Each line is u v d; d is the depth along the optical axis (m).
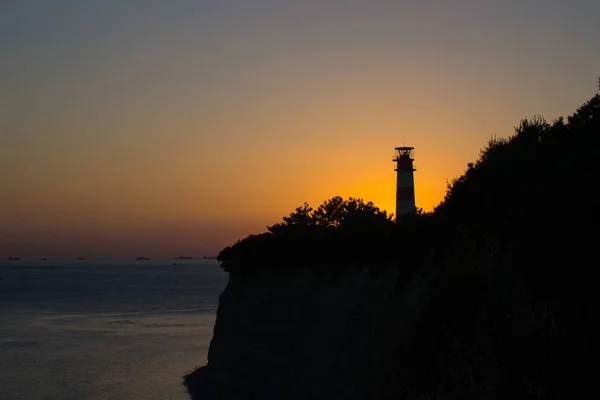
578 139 30.12
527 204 27.58
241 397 46.78
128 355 68.56
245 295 54.91
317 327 42.34
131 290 187.00
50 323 99.88
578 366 20.48
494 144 35.84
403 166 63.56
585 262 22.75
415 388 26.62
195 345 75.62
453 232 32.62
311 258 47.22
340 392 35.72
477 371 23.50
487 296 25.62
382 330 34.47
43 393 50.94
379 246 39.12
